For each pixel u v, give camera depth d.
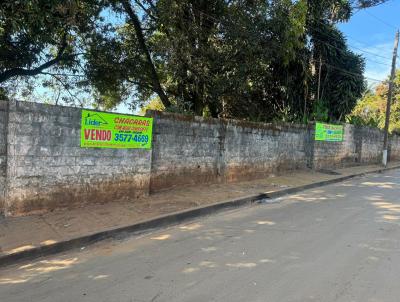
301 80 19.44
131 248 6.25
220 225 7.87
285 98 19.53
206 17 14.68
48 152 7.25
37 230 6.36
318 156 18.19
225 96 16.98
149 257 5.80
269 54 15.59
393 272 5.22
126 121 8.70
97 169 8.20
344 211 9.41
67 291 4.54
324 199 11.30
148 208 8.38
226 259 5.71
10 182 6.78
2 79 13.64
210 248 6.26
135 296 4.39
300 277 5.01
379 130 25.62
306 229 7.55
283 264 5.50
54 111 7.27
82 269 5.27
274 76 19.14
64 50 15.23
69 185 7.68
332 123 19.59
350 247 6.35
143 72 16.53
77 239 6.17
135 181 9.10
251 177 13.73
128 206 8.41
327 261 5.64
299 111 19.83
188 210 8.38
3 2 8.25
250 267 5.37
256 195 10.79
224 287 4.66
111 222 7.13
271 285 4.74
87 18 13.16
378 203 10.62
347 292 4.56
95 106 18.67
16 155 6.80
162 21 13.98
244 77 15.81
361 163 23.19
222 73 15.49
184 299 4.32
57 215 7.25
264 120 19.11
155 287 4.65
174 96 17.62
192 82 15.21
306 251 6.11
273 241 6.67
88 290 4.56
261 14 14.74
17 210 6.91
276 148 15.13
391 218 8.64
